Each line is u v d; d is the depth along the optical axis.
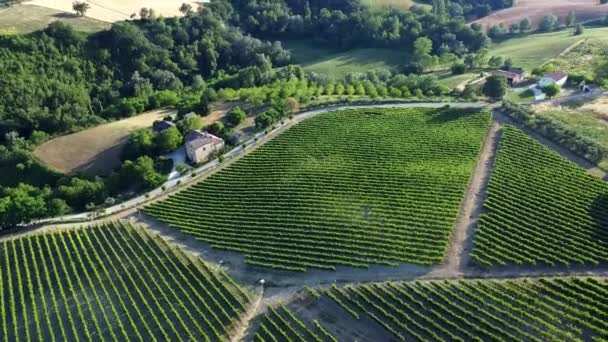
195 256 76.56
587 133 96.88
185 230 82.75
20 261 78.25
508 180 84.19
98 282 72.00
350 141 102.56
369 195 85.56
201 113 124.44
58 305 68.38
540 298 61.34
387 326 59.31
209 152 106.00
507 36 193.75
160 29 176.62
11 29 151.00
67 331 64.06
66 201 95.19
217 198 90.75
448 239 73.69
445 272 68.00
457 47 181.62
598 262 66.44
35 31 152.88
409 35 194.75
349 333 59.91
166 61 171.50
